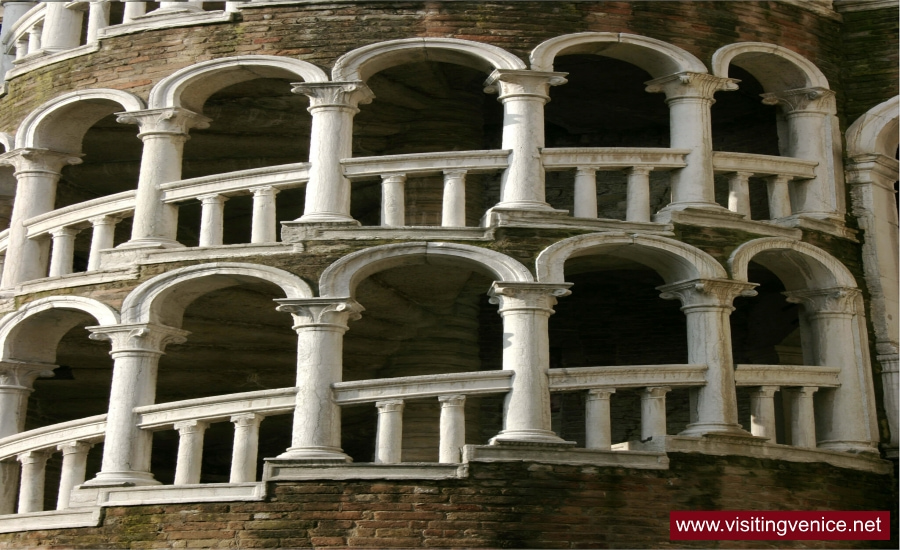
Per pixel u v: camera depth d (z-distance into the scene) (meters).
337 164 16.64
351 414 19.95
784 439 19.78
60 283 17.28
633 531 15.04
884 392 17.42
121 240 21.00
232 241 22.53
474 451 14.92
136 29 18.16
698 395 16.11
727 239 16.81
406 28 17.27
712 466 15.65
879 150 18.30
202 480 21.77
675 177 17.08
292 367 19.72
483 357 20.33
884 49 18.77
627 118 21.22
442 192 19.33
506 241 16.11
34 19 19.97
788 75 18.31
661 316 20.66
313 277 16.02
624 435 20.03
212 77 17.61
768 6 18.31
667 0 17.73
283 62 17.30
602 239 16.27
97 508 15.55
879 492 16.83
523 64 16.97
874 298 17.75
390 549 14.59
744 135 20.69
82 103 18.30
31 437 16.86
